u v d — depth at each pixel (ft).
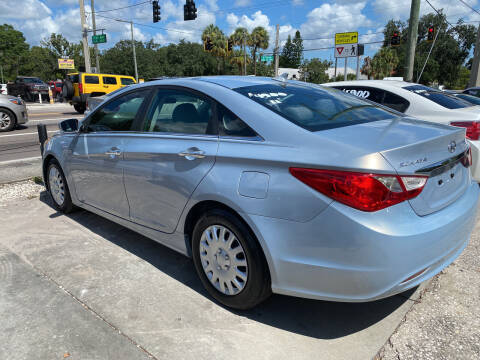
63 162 12.94
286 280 7.11
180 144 8.78
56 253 11.02
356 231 6.21
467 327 7.74
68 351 7.07
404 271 6.45
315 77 235.61
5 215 14.11
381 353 7.06
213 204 8.14
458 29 190.80
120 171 10.37
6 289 9.12
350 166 6.25
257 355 7.00
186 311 8.30
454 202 7.75
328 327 7.81
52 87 98.12
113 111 11.21
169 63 221.66
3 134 36.22
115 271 10.01
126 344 7.27
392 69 189.98
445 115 15.87
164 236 9.61
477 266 10.18
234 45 180.34
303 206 6.63
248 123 7.84
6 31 242.99
